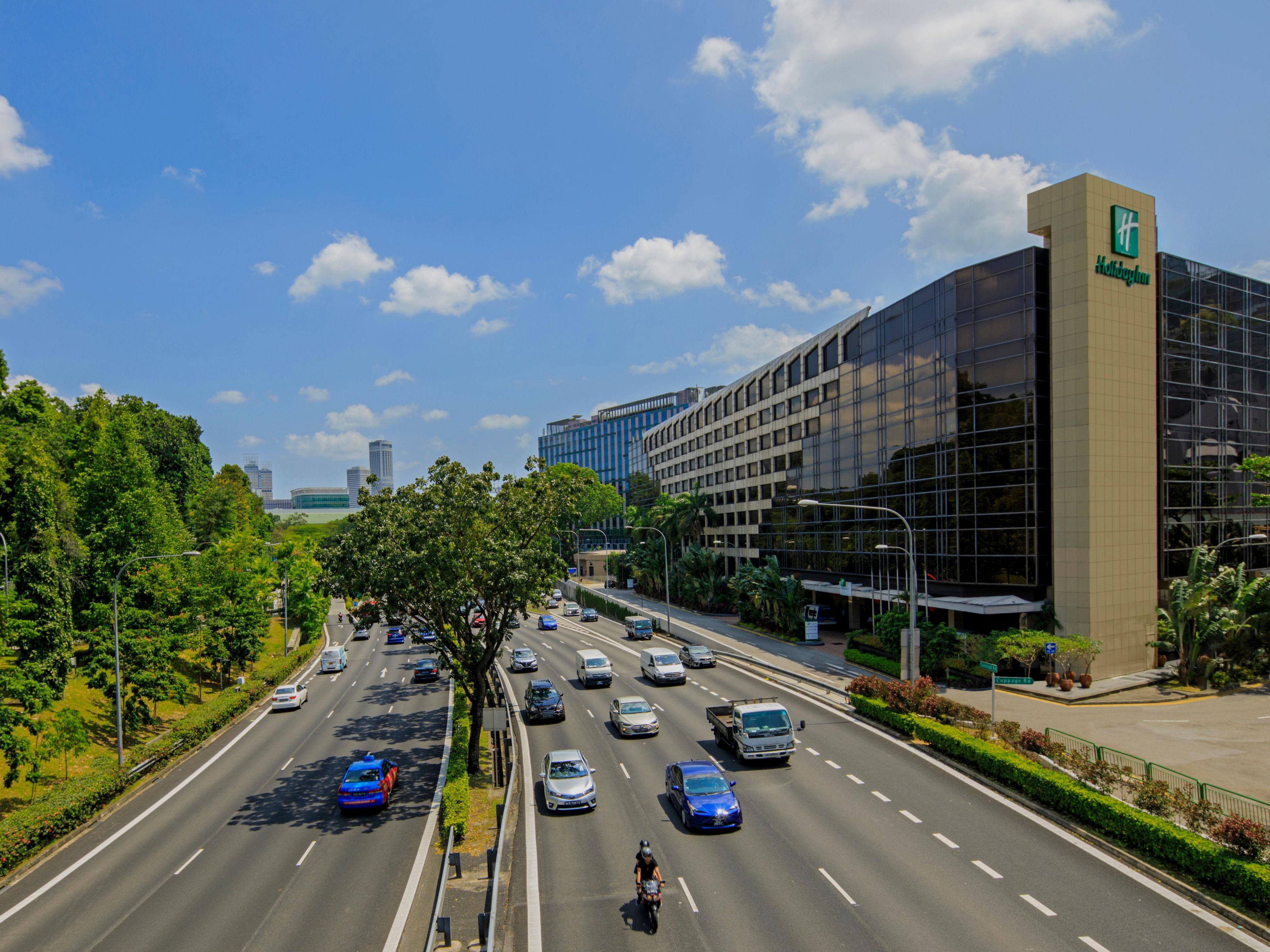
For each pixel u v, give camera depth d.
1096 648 37.62
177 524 55.31
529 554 27.75
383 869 20.05
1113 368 40.16
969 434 44.06
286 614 63.44
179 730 34.44
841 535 59.41
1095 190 39.81
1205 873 16.64
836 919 15.79
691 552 81.44
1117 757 26.06
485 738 32.53
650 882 15.67
